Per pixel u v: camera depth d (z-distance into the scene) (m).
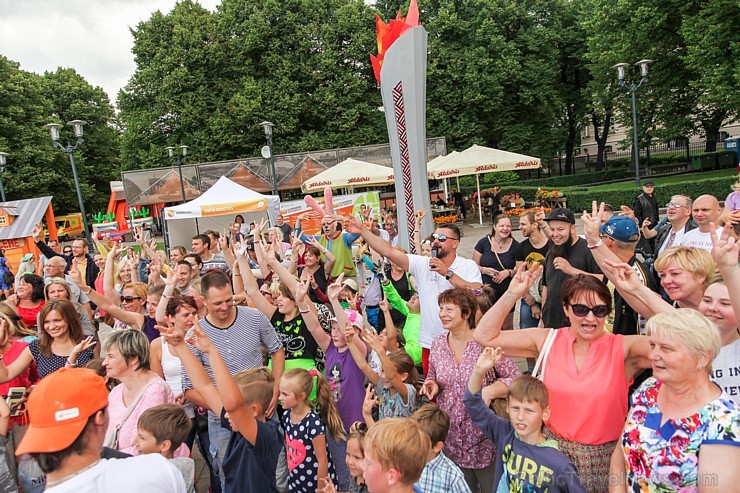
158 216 32.66
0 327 4.03
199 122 28.53
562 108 35.19
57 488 1.73
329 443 3.63
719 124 27.47
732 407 1.90
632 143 28.45
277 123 27.86
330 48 28.73
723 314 2.44
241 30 29.30
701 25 20.05
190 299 4.11
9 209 15.77
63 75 38.53
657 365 1.98
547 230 5.25
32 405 1.78
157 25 29.12
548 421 2.56
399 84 6.93
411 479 2.12
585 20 29.06
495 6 29.25
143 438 2.72
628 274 2.67
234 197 14.87
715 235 2.33
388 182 18.78
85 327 5.27
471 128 28.66
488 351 2.66
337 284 3.85
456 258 4.61
